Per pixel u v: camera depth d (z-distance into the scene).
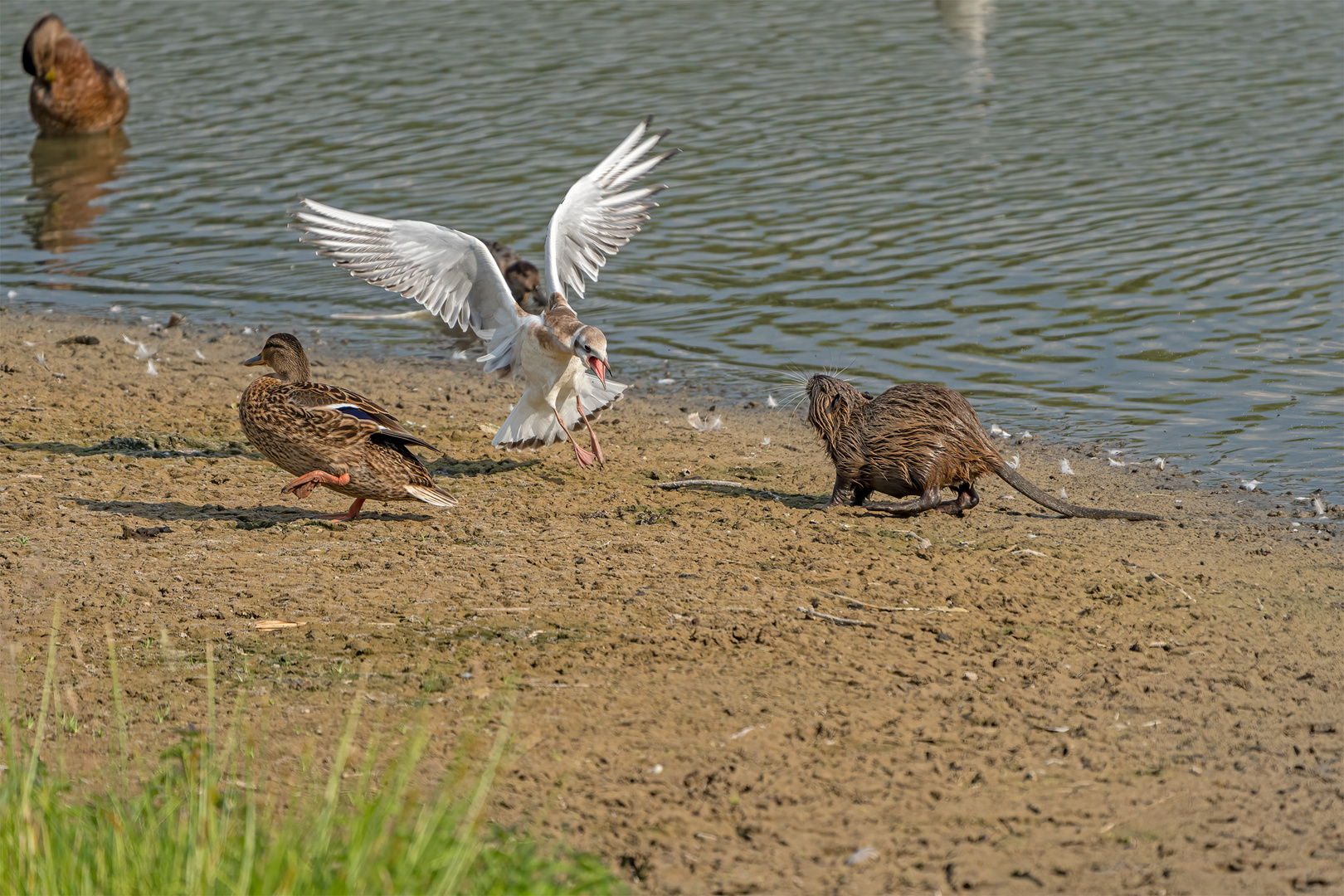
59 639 9.49
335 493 13.29
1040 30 39.59
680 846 7.14
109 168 29.38
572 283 14.67
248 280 23.16
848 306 20.73
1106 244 22.77
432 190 26.38
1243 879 6.86
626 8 44.06
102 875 6.12
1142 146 28.11
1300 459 14.91
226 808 6.89
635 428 16.33
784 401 17.34
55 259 24.02
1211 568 11.60
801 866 6.99
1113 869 6.97
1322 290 20.31
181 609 10.05
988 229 23.80
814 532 12.20
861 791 7.71
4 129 33.00
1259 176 25.89
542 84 34.53
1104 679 9.22
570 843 7.12
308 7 45.47
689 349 19.33
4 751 7.85
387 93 34.12
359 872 6.18
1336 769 8.02
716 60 36.66
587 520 12.51
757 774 7.85
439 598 10.35
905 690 8.96
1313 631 10.18
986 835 7.29
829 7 43.72
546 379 13.68
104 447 14.49
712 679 9.03
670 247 23.61
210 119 32.53
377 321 21.39
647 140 14.90
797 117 31.14
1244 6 41.59
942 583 10.94
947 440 12.97
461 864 6.29
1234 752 8.25
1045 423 16.33
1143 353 18.48
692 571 11.05
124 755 7.31
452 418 16.61
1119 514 13.05
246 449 14.76
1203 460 14.99
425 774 7.69
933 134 29.52
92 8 46.12
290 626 9.78
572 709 8.55
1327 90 31.61
